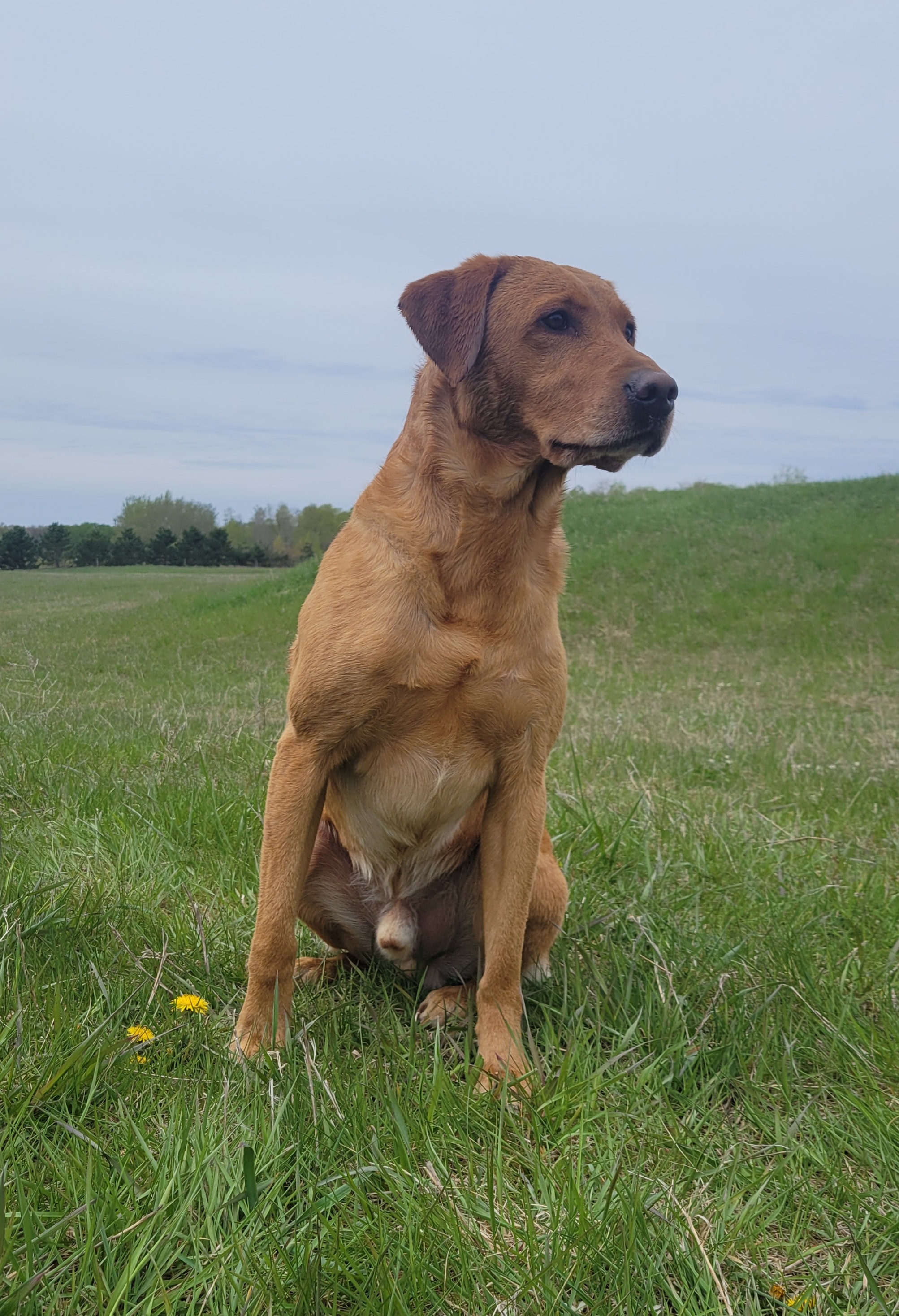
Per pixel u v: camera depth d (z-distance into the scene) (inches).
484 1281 61.7
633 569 681.6
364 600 98.1
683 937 120.3
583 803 163.6
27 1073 77.1
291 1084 79.1
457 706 100.5
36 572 2009.1
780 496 895.7
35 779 177.2
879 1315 60.2
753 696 377.4
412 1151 72.9
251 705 311.7
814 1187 75.1
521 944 103.0
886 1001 104.9
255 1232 62.4
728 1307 58.3
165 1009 95.3
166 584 1364.4
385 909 113.7
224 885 135.3
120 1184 66.6
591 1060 91.4
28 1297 54.9
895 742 263.1
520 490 102.2
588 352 104.0
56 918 109.9
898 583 609.9
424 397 105.7
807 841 160.9
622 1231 64.2
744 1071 91.7
